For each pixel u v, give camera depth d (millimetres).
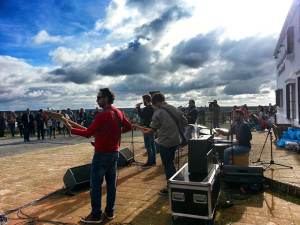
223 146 5578
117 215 3457
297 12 9867
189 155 3318
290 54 10844
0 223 3326
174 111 4062
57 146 11086
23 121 13516
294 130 8641
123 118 3471
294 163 5762
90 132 3096
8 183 5242
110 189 3350
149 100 5906
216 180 3436
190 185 2957
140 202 3891
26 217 3508
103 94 3270
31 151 9828
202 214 2938
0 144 12594
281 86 14500
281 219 3148
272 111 18047
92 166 3229
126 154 6438
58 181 5293
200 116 13852
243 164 4734
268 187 4309
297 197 3883
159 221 3227
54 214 3582
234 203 3701
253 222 3086
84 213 3582
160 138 4051
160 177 5195
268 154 6980
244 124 4852
